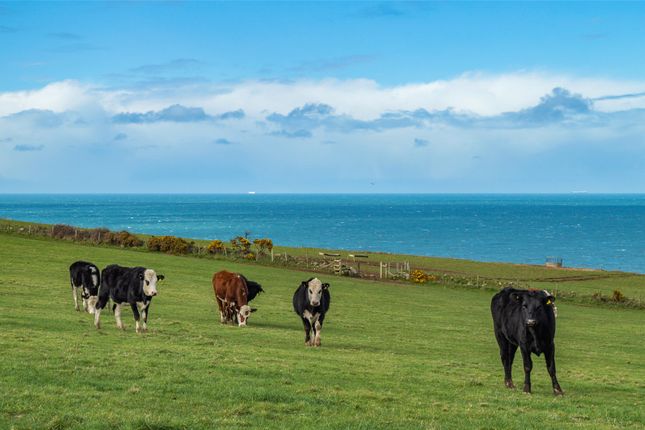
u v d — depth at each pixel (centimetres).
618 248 18325
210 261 6675
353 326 3447
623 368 2597
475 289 6419
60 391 1415
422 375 2000
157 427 1189
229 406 1395
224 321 3167
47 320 2617
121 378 1597
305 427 1252
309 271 6800
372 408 1474
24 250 5969
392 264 8681
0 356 1738
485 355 2736
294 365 1972
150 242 7231
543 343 1748
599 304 5888
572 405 1645
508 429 1350
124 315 3084
